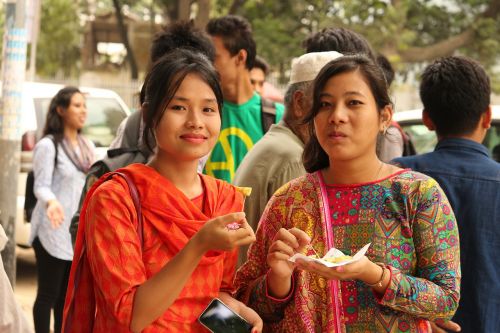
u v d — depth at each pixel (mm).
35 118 8625
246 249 3625
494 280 3305
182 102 2686
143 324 2480
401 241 2666
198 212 2664
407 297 2559
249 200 3582
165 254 2604
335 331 2631
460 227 3387
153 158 2789
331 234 2713
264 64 7582
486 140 6844
